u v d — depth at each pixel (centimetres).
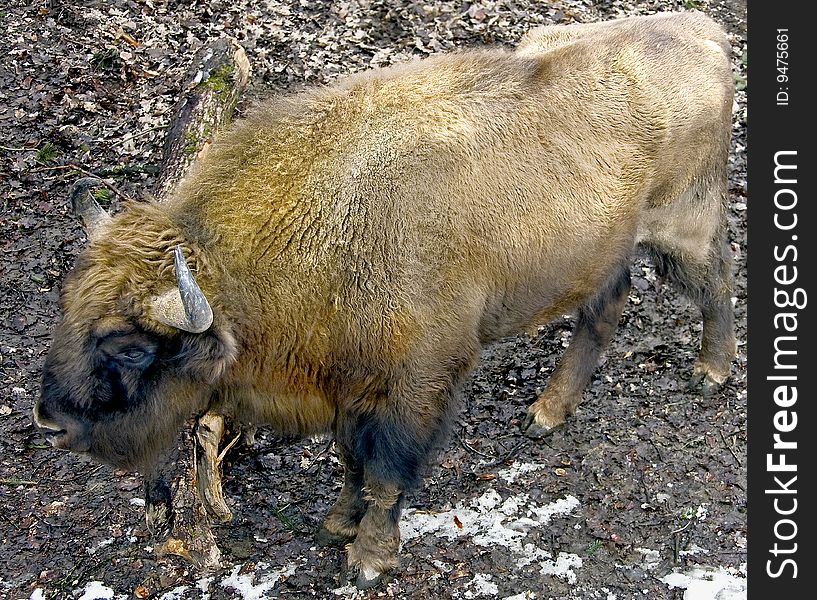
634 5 1015
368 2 977
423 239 398
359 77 419
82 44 868
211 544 442
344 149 395
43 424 367
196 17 930
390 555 450
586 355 550
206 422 441
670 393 589
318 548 474
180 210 383
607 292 530
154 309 353
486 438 552
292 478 517
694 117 496
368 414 422
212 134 634
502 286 441
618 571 465
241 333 388
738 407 579
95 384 364
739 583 459
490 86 431
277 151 392
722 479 527
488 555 470
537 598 448
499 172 423
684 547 481
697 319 650
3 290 637
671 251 540
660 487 520
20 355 590
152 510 442
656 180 493
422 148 402
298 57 877
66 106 800
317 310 394
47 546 469
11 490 500
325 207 389
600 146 459
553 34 525
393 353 402
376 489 432
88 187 379
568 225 450
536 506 504
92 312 354
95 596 442
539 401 558
